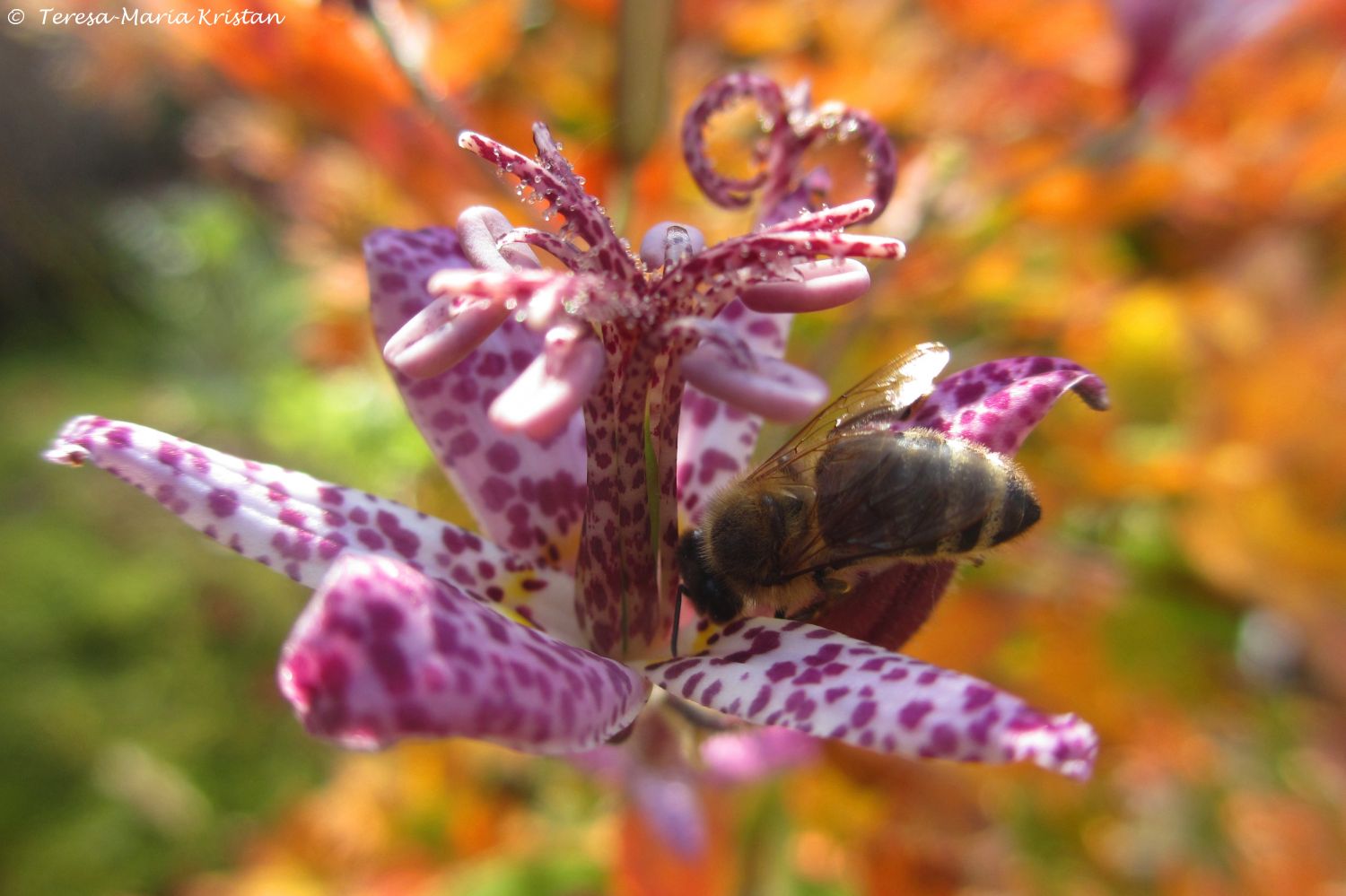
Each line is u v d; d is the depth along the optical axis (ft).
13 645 0.53
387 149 0.21
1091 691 0.24
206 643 0.53
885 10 0.24
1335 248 0.26
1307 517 0.24
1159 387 0.25
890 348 0.24
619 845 0.22
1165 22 0.21
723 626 0.15
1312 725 0.26
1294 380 0.24
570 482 0.16
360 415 0.26
